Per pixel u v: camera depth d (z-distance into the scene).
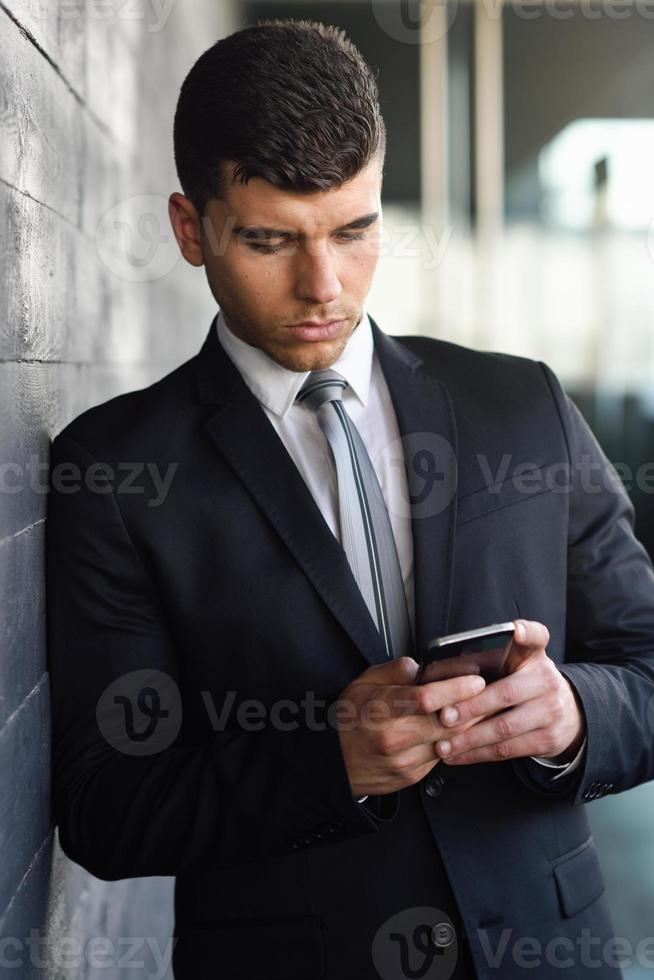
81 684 1.11
